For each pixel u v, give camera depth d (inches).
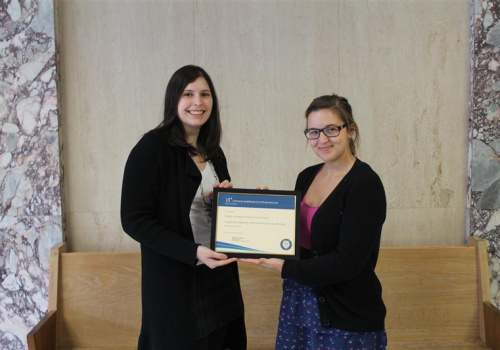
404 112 109.2
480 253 102.7
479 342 101.4
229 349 79.4
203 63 107.0
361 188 63.1
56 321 99.7
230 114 108.5
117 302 101.7
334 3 106.4
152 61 106.5
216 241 68.2
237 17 106.3
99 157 108.1
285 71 107.8
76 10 104.4
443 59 108.3
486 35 104.4
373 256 67.7
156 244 64.6
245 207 69.1
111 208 109.3
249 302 102.5
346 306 64.4
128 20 105.3
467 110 109.3
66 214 108.8
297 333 69.3
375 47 107.6
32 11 101.6
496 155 107.2
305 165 110.1
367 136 109.4
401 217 111.2
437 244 111.2
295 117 109.0
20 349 109.8
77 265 101.9
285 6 106.3
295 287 69.0
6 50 103.0
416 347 99.8
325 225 64.9
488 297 101.3
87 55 105.6
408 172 110.4
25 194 105.7
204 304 70.4
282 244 67.9
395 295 102.6
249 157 109.8
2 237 107.3
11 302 108.9
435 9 107.1
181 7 105.6
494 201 108.0
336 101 67.5
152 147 66.7
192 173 68.6
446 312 102.9
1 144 105.0
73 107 106.6
